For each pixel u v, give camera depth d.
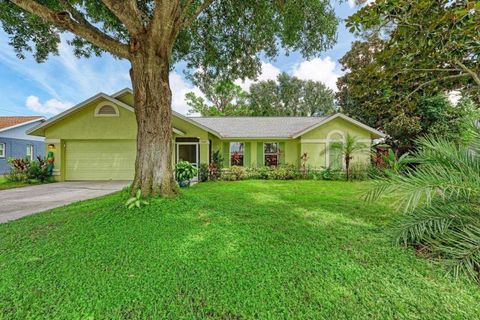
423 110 14.95
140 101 5.91
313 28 7.40
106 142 13.50
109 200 6.59
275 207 6.26
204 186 10.89
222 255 3.36
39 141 22.66
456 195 3.51
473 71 5.57
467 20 4.15
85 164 13.48
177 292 2.54
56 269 2.98
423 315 2.21
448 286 2.64
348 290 2.57
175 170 10.62
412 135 15.53
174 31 6.20
